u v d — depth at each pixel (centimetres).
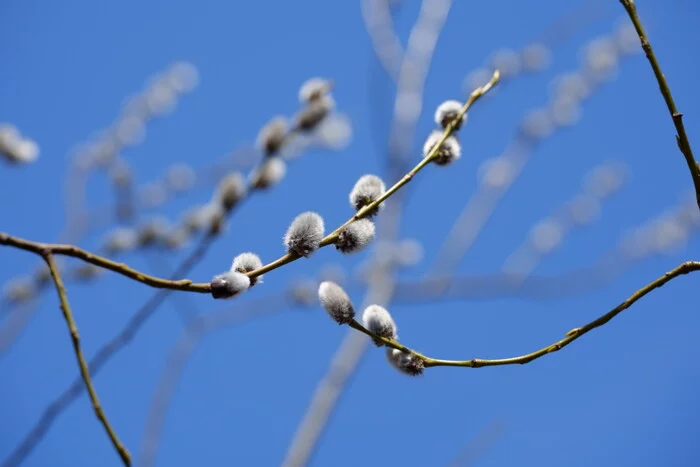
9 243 76
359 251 79
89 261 76
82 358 77
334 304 79
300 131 95
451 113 83
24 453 91
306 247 78
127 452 76
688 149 79
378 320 80
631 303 79
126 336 92
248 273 78
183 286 77
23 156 97
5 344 109
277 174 95
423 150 83
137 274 76
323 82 95
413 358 80
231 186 94
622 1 80
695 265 79
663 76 79
